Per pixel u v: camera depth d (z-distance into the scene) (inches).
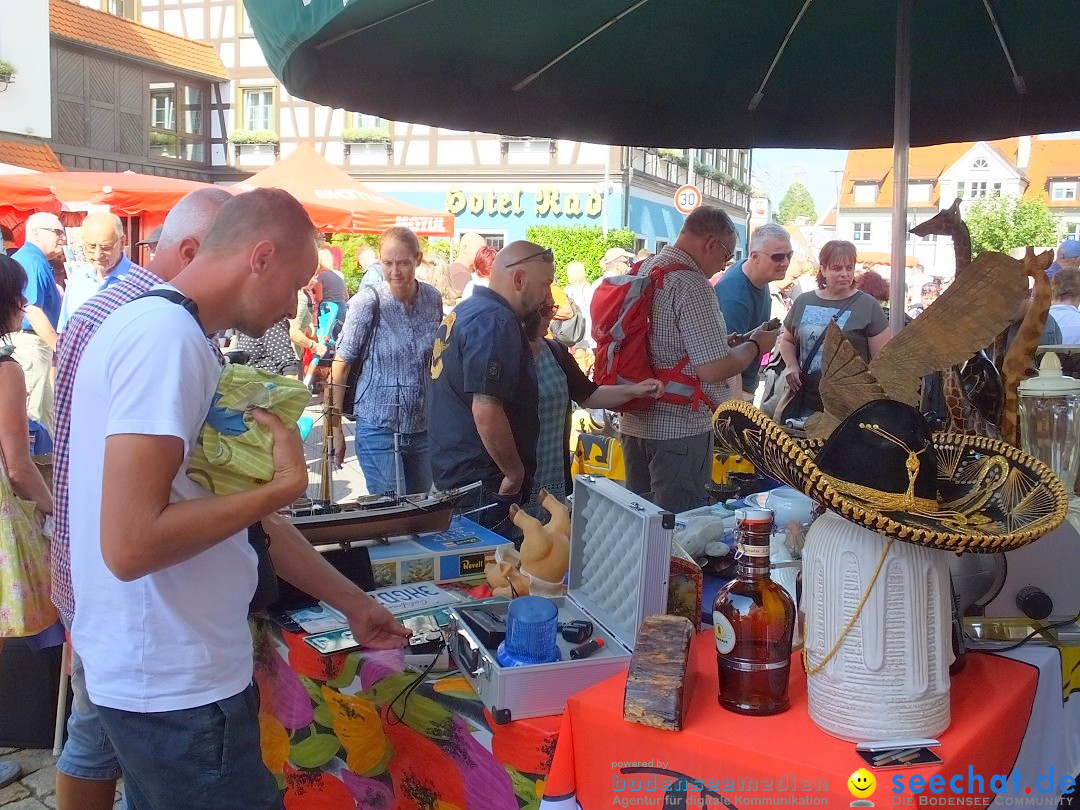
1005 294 49.6
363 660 62.9
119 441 46.0
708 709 47.3
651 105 108.1
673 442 124.6
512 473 102.0
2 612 92.0
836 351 51.9
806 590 45.2
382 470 158.4
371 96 84.7
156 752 51.5
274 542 64.6
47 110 556.7
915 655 42.4
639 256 408.2
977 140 113.8
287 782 71.5
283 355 213.2
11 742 109.5
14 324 95.2
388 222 338.6
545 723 51.8
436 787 58.9
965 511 47.3
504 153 761.6
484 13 82.0
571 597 65.5
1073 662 56.3
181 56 786.8
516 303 107.7
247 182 338.3
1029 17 92.1
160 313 48.4
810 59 103.4
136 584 50.4
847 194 1384.1
